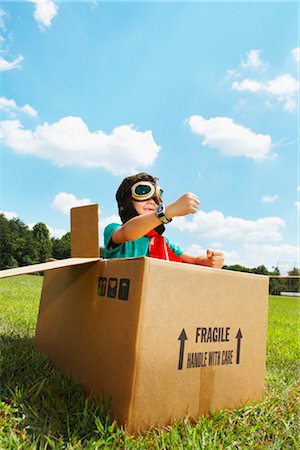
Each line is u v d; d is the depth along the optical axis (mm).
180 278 1108
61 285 1555
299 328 3988
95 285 1257
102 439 959
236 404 1268
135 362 1008
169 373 1075
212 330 1190
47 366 1470
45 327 1672
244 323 1296
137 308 1029
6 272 1007
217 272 1214
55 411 1092
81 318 1320
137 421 1011
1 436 937
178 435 1020
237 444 1063
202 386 1158
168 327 1076
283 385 1658
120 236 1433
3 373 1315
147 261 1041
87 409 1088
